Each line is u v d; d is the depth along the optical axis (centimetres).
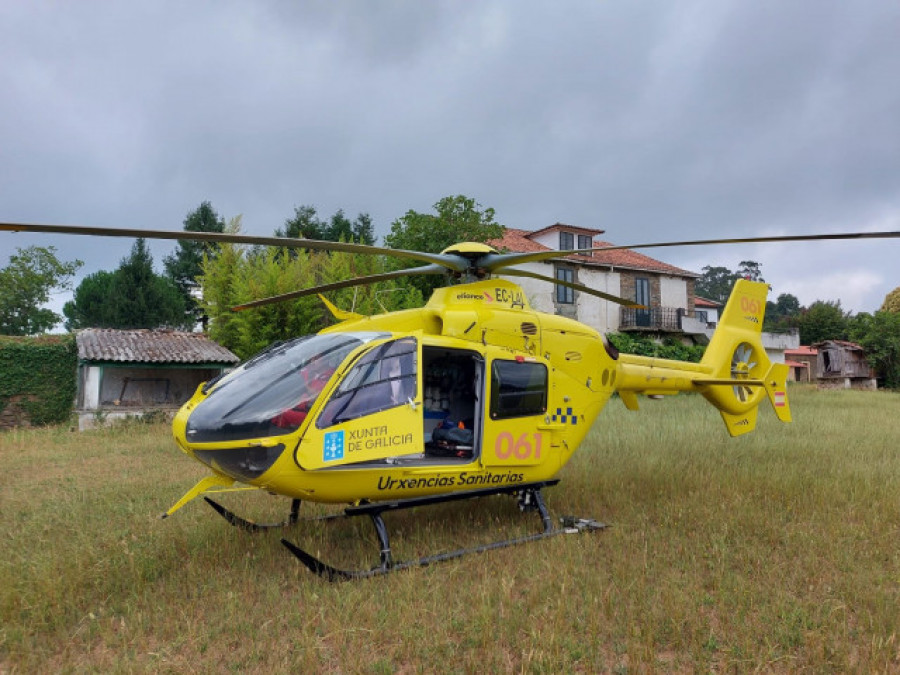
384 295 2039
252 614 433
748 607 441
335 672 364
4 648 396
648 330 3155
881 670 359
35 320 3875
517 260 637
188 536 595
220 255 2120
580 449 1096
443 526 644
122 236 418
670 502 714
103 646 400
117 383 2081
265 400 494
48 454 1157
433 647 382
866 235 493
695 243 557
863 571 502
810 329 5853
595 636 392
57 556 529
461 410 681
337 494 520
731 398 926
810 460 977
